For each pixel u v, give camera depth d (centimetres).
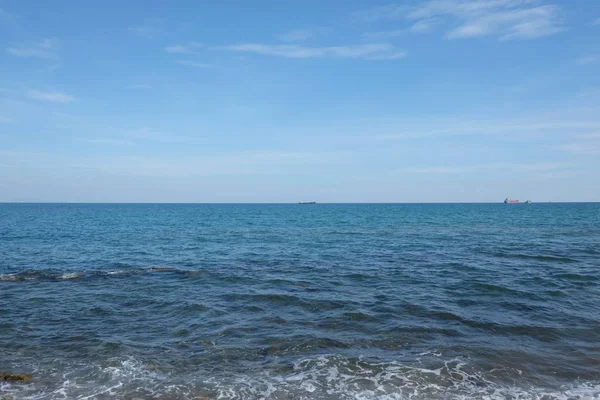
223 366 1035
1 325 1350
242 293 1759
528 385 934
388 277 2086
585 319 1385
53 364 1046
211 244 3609
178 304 1595
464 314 1445
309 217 8875
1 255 2869
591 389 913
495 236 4197
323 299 1652
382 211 12612
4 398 866
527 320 1378
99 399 868
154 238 4119
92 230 5038
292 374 990
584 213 10100
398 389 917
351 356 1091
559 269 2267
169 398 875
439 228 5331
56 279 2067
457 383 943
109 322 1387
